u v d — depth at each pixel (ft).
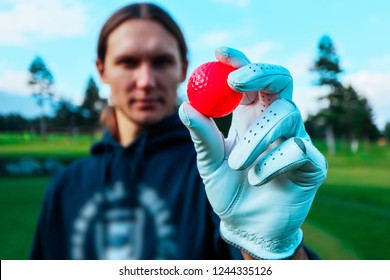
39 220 1.93
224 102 1.06
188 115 1.06
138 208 1.73
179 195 1.69
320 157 1.05
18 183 9.59
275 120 1.01
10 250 4.50
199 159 1.13
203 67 1.08
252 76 1.00
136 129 1.87
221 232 1.20
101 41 1.82
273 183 1.10
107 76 1.83
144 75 1.69
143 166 1.78
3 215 6.08
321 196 7.35
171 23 1.75
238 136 1.14
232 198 1.12
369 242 4.47
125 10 1.73
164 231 1.66
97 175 1.82
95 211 1.77
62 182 1.90
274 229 1.09
